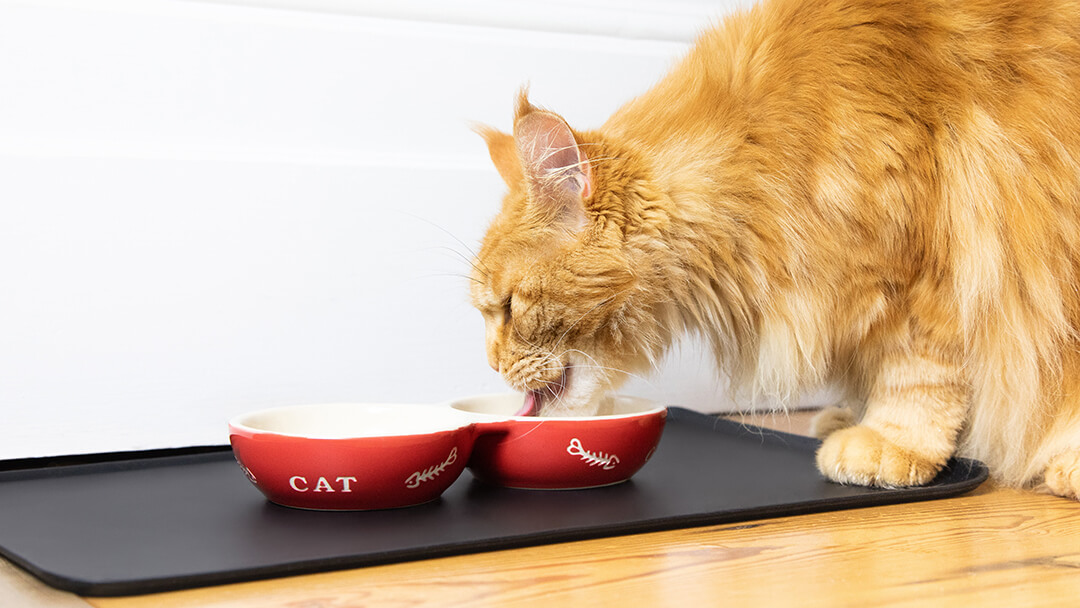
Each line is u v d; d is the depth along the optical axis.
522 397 1.66
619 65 2.21
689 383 2.30
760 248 1.42
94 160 1.76
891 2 1.44
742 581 1.00
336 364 1.98
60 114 1.76
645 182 1.39
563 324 1.44
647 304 1.44
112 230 1.78
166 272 1.83
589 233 1.39
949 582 1.00
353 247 1.98
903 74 1.40
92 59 1.77
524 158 1.37
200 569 0.98
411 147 2.03
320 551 1.05
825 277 1.40
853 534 1.21
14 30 1.71
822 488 1.43
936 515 1.32
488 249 1.50
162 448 1.84
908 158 1.37
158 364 1.83
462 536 1.12
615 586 0.98
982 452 1.57
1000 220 1.40
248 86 1.89
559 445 1.37
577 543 1.16
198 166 1.84
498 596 0.95
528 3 2.10
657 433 1.45
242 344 1.90
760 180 1.40
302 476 1.22
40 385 1.75
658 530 1.22
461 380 2.08
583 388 1.51
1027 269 1.42
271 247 1.91
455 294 2.06
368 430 1.46
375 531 1.15
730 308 1.49
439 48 2.03
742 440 1.86
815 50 1.42
